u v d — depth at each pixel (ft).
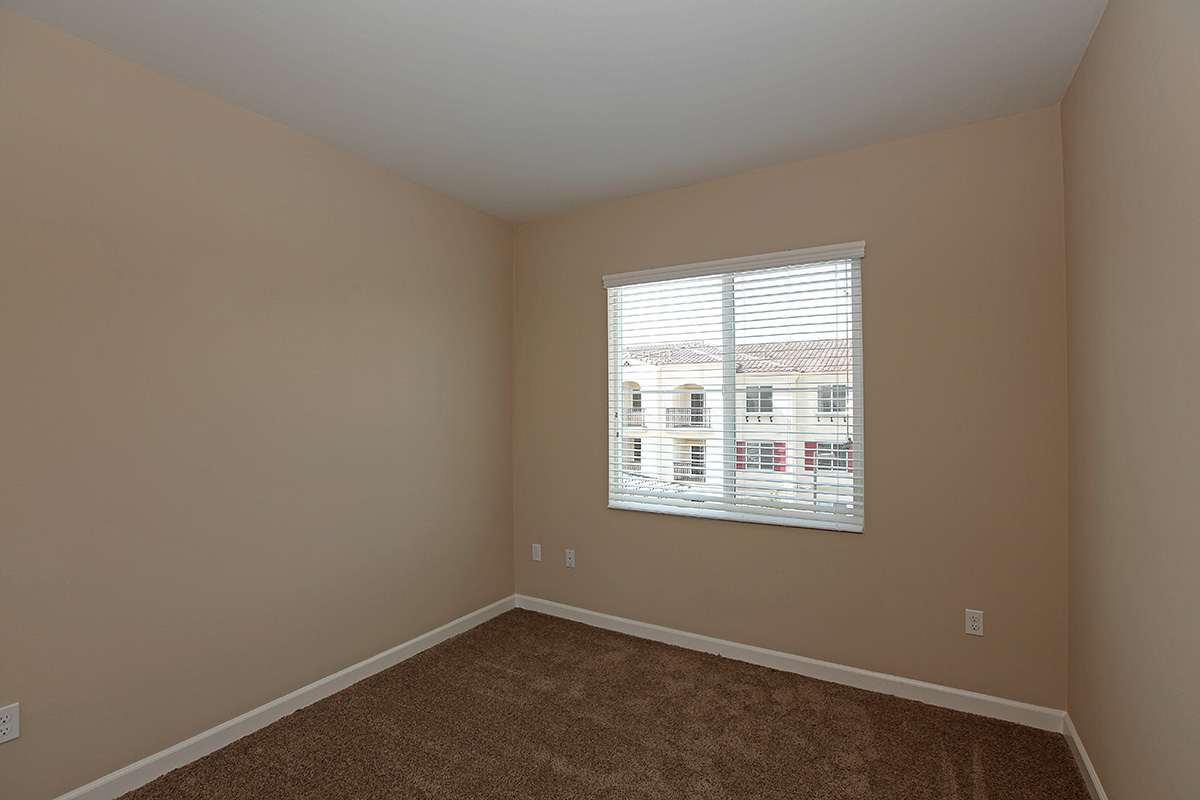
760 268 9.66
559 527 11.96
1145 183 4.78
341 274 8.92
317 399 8.54
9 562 5.65
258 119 7.84
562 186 10.44
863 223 8.86
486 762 7.04
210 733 7.22
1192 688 4.08
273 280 7.98
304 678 8.34
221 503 7.37
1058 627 7.59
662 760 7.08
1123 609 5.45
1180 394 4.20
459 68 6.74
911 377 8.50
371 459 9.36
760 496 9.82
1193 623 4.05
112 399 6.36
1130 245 5.15
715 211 10.13
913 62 6.64
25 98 5.76
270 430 7.92
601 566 11.42
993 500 7.97
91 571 6.20
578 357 11.73
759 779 6.71
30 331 5.78
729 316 10.13
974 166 8.10
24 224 5.74
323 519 8.61
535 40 6.20
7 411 5.64
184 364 7.00
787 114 7.86
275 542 7.97
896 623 8.61
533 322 12.32
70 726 6.05
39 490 5.84
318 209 8.59
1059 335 7.57
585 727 7.80
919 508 8.45
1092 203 6.27
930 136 8.39
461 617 11.14
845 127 8.23
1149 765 4.84
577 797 6.43
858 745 7.34
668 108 7.69
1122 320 5.39
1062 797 6.33
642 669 9.50
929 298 8.38
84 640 6.15
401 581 9.87
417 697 8.59
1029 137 7.77
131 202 6.53
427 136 8.49
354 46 6.29
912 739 7.45
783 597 9.50
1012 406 7.86
